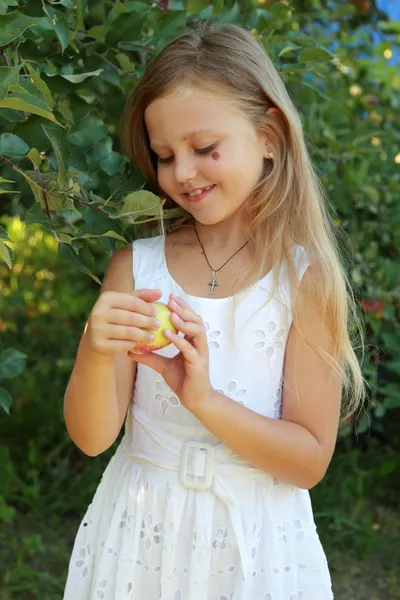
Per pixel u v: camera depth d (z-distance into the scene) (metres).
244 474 1.10
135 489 1.12
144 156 1.21
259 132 1.14
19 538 2.04
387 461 2.31
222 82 1.10
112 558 1.12
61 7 1.29
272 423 1.08
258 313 1.11
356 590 1.91
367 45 2.29
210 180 1.09
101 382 1.03
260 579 1.09
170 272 1.16
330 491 2.19
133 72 1.33
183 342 0.99
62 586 1.84
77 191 1.07
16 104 0.94
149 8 1.34
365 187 1.86
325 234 1.17
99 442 1.07
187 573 1.09
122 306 0.98
